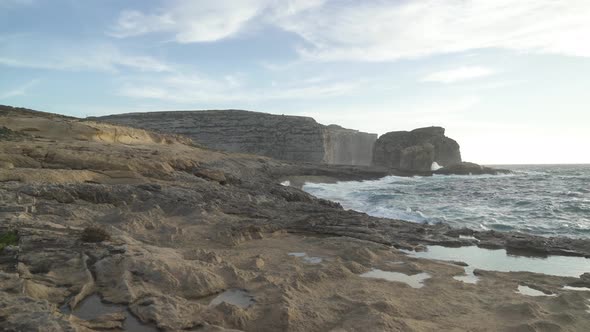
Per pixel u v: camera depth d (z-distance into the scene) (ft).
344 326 19.69
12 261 24.52
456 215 73.05
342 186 151.23
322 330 19.83
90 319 18.51
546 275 31.68
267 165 173.68
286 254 35.42
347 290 26.00
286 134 285.23
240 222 46.11
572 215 72.43
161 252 29.45
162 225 42.06
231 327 19.48
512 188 137.49
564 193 115.75
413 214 71.87
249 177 132.46
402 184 164.86
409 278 30.35
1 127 90.89
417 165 266.77
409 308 23.22
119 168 71.00
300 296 24.00
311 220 53.11
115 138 116.57
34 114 124.57
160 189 61.16
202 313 20.08
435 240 45.62
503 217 70.38
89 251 27.20
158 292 22.58
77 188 50.78
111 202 51.60
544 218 69.41
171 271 25.09
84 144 91.86
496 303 24.39
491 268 35.37
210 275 25.55
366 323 19.70
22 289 19.79
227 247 37.55
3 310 16.69
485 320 21.68
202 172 91.30
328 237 44.14
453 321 21.52
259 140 286.46
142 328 18.40
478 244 44.52
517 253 41.14
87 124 109.70
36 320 15.88
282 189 95.61
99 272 24.14
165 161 90.27
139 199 54.39
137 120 306.96
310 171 179.52
